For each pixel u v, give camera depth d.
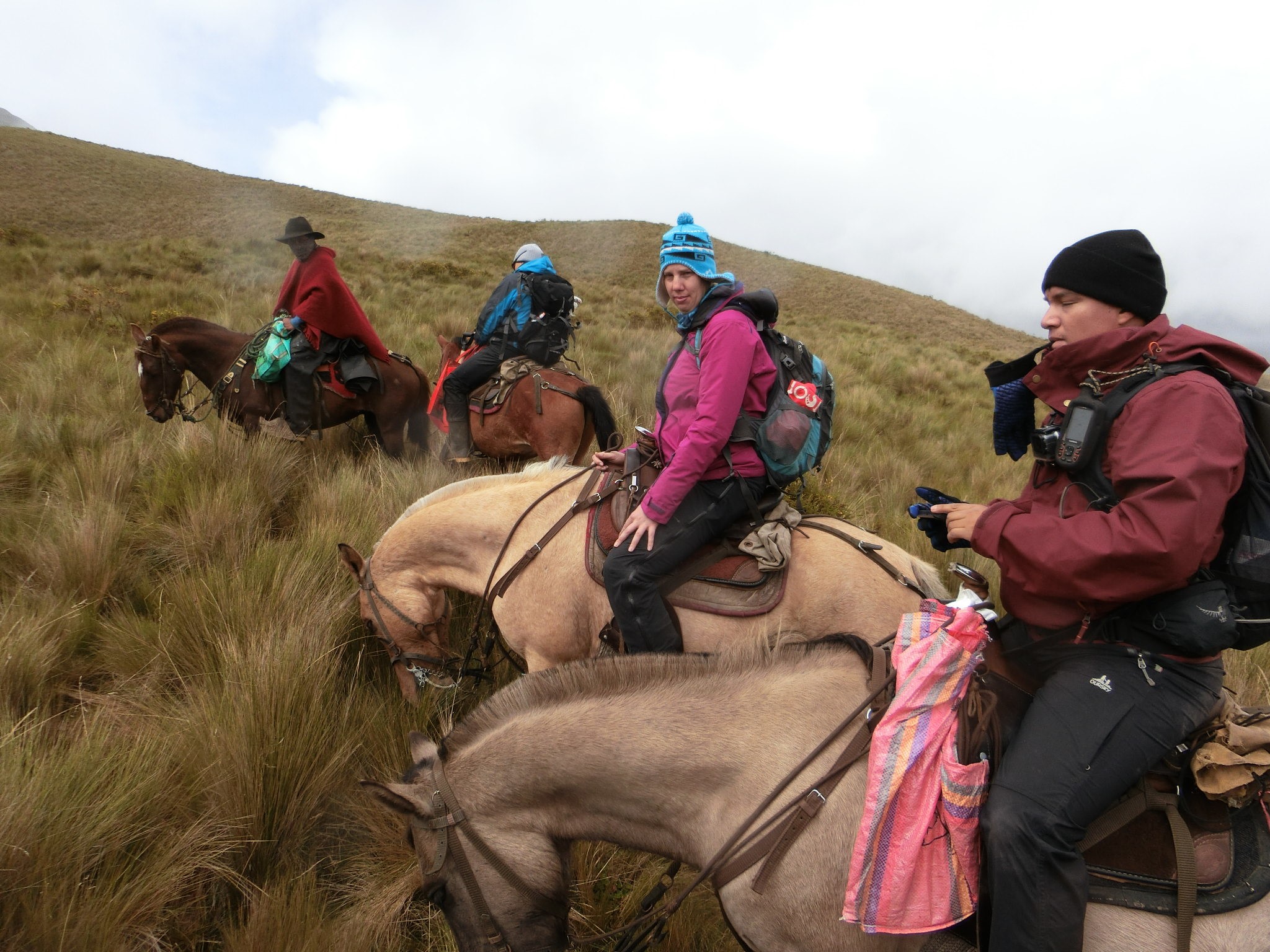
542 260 5.32
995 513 1.74
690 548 2.64
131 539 4.47
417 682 3.40
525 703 1.98
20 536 4.31
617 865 2.87
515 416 5.22
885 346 19.77
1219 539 1.55
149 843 2.60
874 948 1.71
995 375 2.06
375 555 3.38
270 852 2.77
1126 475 1.53
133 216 46.91
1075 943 1.55
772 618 2.65
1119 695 1.65
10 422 5.84
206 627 3.61
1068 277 1.77
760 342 2.62
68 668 3.51
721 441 2.48
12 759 2.55
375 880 2.75
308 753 2.99
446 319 12.15
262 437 5.64
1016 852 1.56
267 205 56.56
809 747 1.81
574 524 2.95
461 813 1.83
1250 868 1.62
